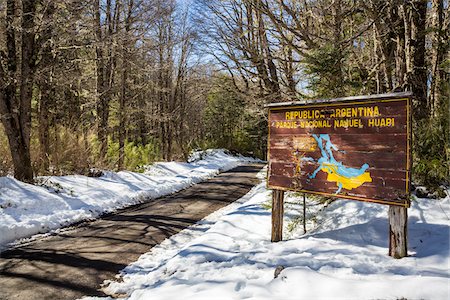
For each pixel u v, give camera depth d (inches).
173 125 1049.5
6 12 372.5
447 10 288.7
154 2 641.6
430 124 240.5
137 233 277.1
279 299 122.6
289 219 265.7
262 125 1322.6
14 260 212.5
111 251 231.3
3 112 363.6
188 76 967.6
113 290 171.3
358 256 160.2
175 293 143.3
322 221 245.0
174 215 346.3
